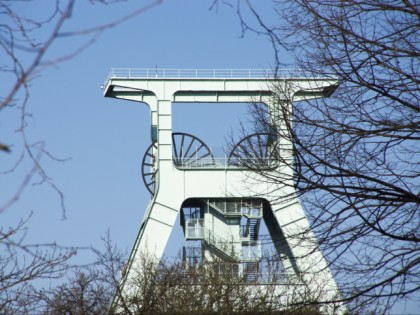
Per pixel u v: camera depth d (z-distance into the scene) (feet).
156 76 365.20
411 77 120.26
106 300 229.04
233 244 350.84
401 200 116.37
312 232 122.01
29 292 195.42
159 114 363.76
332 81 128.57
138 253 350.02
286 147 141.59
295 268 233.76
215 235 351.87
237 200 289.12
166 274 267.80
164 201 361.51
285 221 325.83
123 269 260.01
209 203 358.43
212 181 359.46
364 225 117.08
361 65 122.31
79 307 224.53
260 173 129.18
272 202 127.03
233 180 358.84
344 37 122.31
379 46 122.01
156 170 367.25
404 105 119.96
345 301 117.19
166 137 363.76
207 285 253.44
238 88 359.05
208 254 345.10
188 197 361.10
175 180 362.33
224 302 247.29
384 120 120.98
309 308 170.40
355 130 121.70
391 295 112.47
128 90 370.53
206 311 238.68
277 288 266.16
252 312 233.35
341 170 120.26
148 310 230.48
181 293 252.01
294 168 124.77
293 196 131.34
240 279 274.57
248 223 358.02
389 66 121.29
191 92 363.35
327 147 122.52
